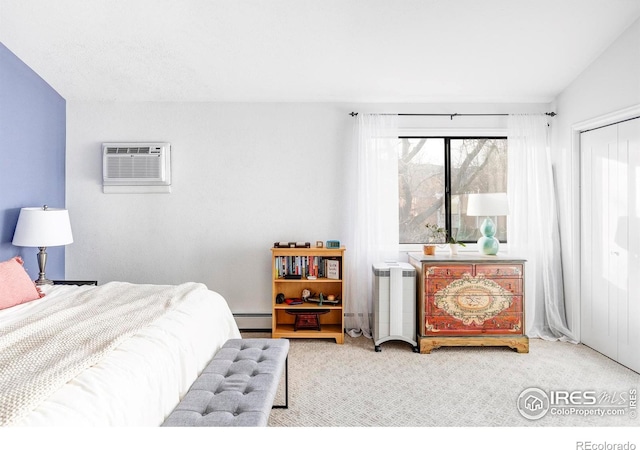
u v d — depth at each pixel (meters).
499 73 3.77
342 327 3.90
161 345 1.97
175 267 4.26
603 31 3.19
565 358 3.48
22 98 3.55
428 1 2.88
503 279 3.68
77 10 2.98
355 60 3.58
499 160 4.41
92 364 1.62
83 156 4.22
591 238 3.71
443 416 2.47
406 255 4.33
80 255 4.23
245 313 4.29
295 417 2.45
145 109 4.23
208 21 3.10
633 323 3.18
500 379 3.04
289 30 3.19
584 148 3.80
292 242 4.25
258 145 4.27
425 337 3.66
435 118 4.27
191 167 4.25
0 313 2.39
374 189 4.15
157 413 1.73
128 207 4.24
